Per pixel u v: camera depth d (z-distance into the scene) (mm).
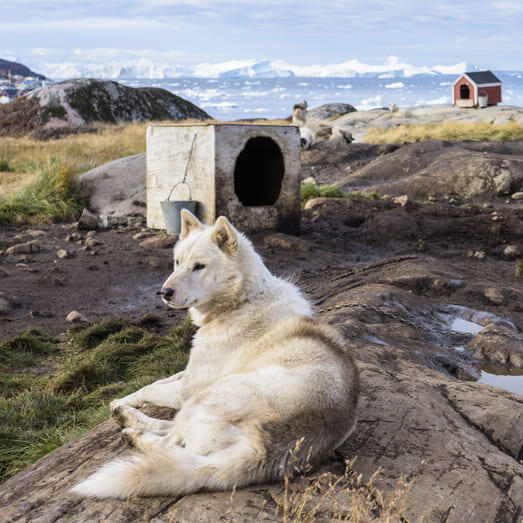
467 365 5238
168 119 44812
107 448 3182
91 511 2529
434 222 11992
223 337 3209
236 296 3297
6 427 4598
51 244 10562
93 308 7543
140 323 6965
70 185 13891
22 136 38250
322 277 8680
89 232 11273
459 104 39219
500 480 2727
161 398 3385
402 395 3576
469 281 7426
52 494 2766
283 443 2553
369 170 18969
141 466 2553
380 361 4523
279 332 3113
